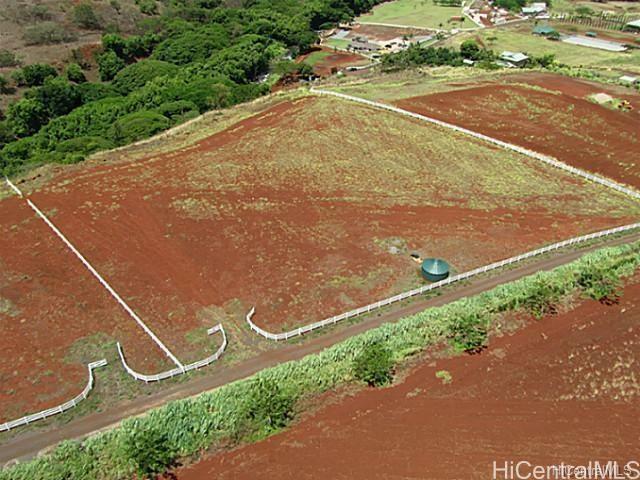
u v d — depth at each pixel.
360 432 30.56
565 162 61.94
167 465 28.80
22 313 40.00
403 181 57.75
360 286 42.31
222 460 29.12
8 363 35.62
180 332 38.00
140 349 36.72
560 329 38.25
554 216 51.53
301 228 49.53
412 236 48.31
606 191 56.09
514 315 39.31
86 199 54.47
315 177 58.56
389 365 34.00
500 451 29.45
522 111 75.38
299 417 31.53
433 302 40.62
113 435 29.58
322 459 29.05
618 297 41.34
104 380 34.25
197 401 31.36
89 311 40.12
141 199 54.31
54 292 42.03
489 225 50.00
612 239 48.22
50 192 55.94
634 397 32.94
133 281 43.00
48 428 30.92
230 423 30.52
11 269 44.62
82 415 31.77
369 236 48.34
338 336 37.44
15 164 64.75
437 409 31.98
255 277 43.31
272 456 29.28
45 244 47.78
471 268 44.38
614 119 72.38
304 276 43.41
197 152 64.81
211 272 43.94
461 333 36.59
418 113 75.00
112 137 70.81
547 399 32.75
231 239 48.00
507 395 33.00
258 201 53.88
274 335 36.94
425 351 36.19
